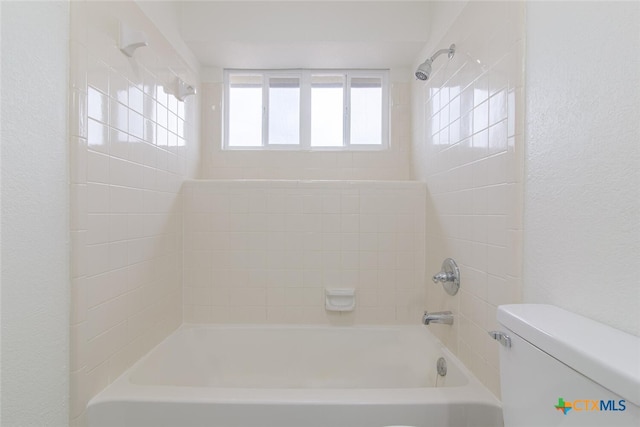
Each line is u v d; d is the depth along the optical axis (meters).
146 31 1.41
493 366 1.10
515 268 0.97
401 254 1.86
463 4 1.35
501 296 1.05
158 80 1.53
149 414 1.05
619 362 0.53
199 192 1.84
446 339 1.52
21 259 0.80
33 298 0.83
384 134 2.25
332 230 1.86
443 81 1.58
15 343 0.78
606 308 0.69
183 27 1.82
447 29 1.53
